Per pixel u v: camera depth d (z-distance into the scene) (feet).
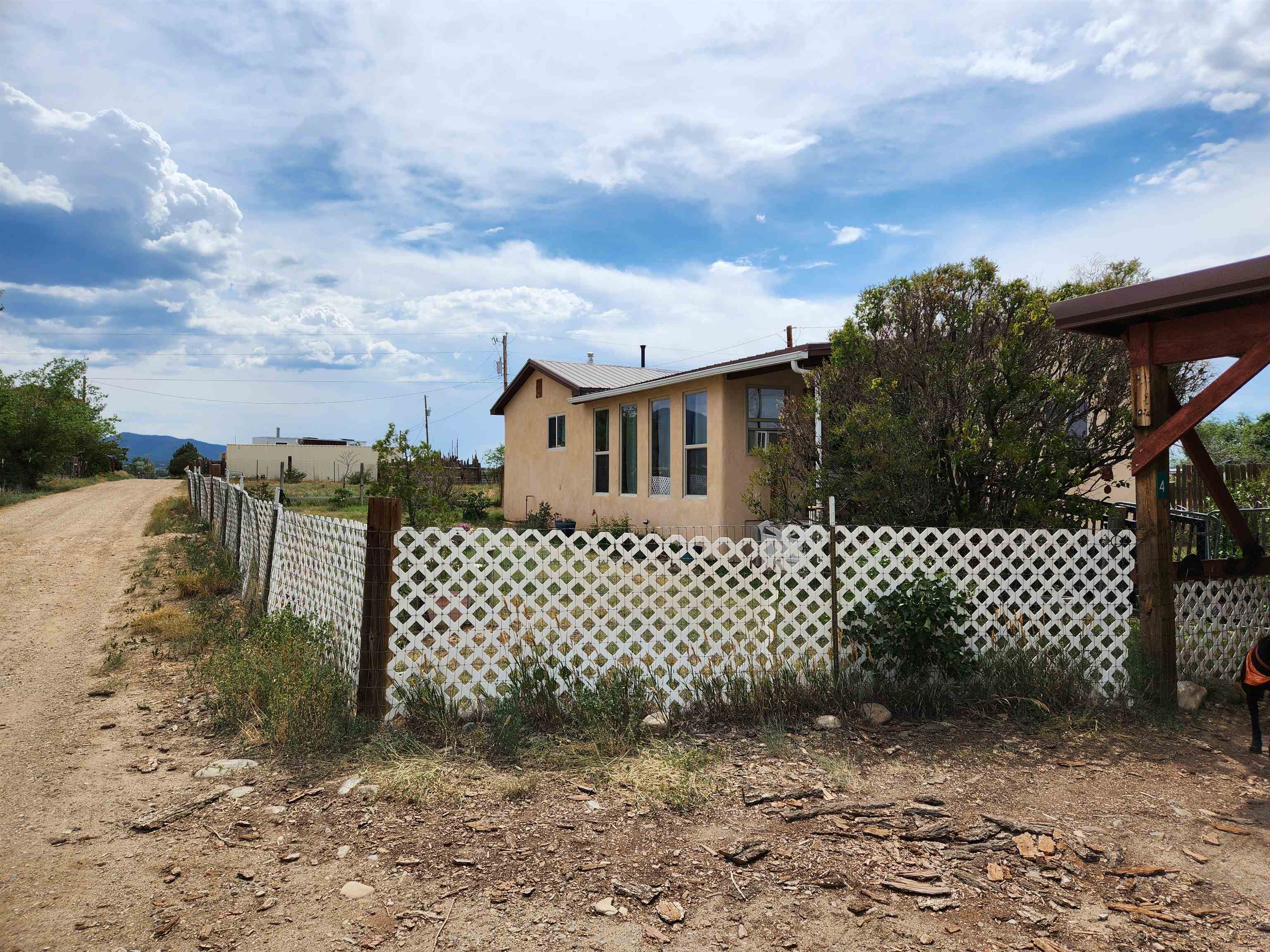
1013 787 13.91
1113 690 18.86
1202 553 28.32
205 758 15.34
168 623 26.91
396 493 28.94
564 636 17.35
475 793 13.43
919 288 25.46
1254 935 9.37
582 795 13.39
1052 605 19.51
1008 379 22.58
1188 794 13.69
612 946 9.12
